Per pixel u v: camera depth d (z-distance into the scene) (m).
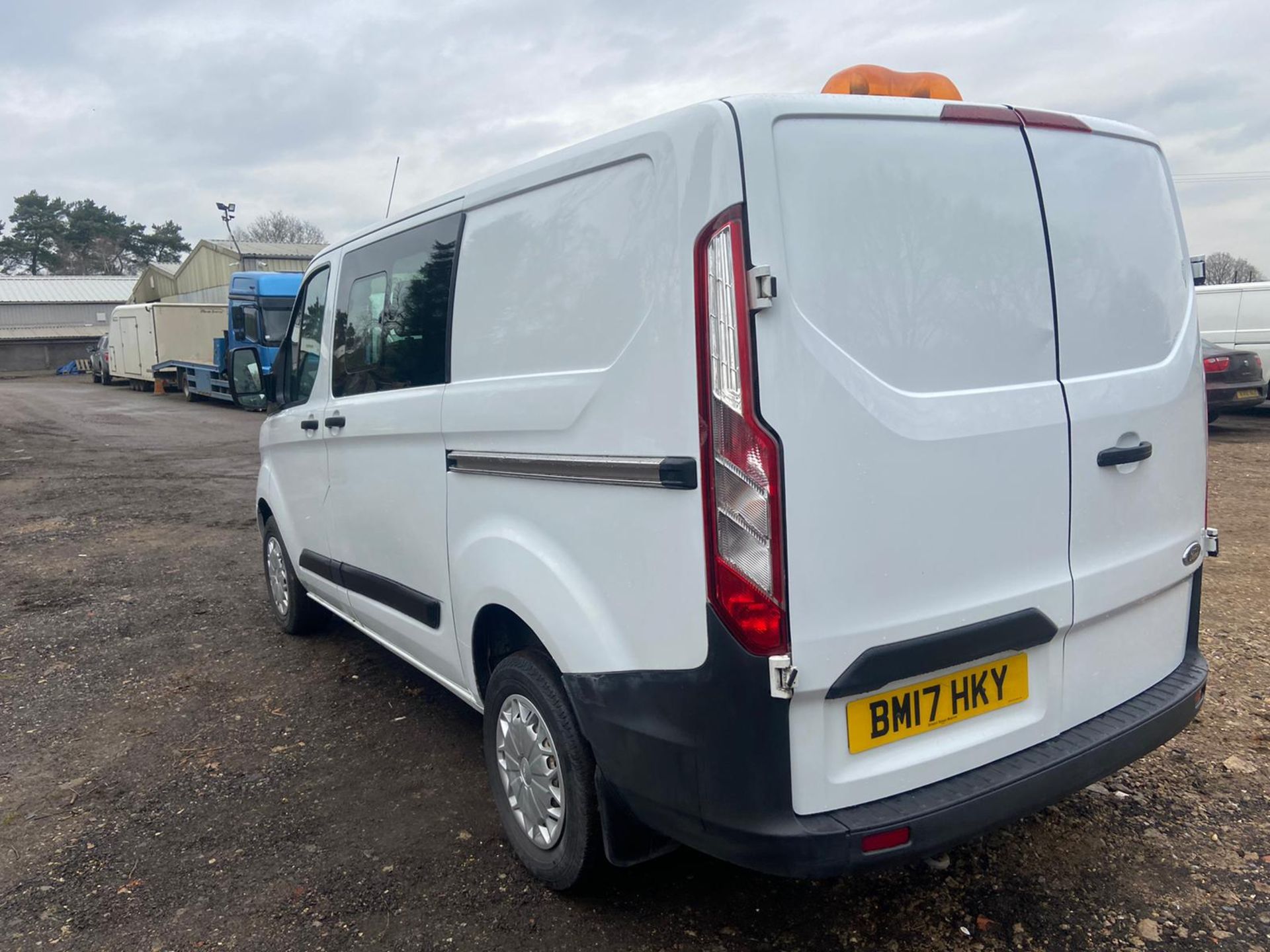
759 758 2.12
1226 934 2.57
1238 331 12.65
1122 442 2.61
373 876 3.02
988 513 2.33
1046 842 3.04
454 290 3.17
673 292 2.18
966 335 2.30
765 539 2.04
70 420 20.88
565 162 2.60
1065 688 2.57
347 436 3.96
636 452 2.31
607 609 2.45
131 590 6.65
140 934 2.77
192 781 3.73
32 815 3.50
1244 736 3.69
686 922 2.73
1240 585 5.61
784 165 2.08
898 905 2.76
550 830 2.84
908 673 2.22
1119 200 2.68
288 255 34.75
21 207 70.69
